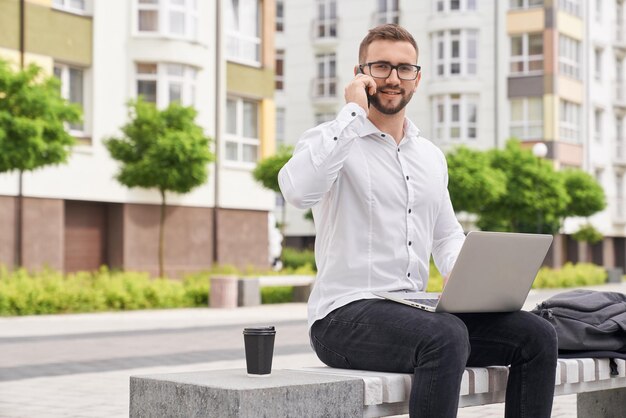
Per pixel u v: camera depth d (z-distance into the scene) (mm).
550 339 4340
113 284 21438
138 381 3818
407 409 4109
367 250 4398
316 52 50594
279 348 12664
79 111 18969
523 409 4348
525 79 46750
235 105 30766
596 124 52031
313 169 4141
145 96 27734
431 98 47844
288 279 24328
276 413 3592
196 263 28750
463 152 32750
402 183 4457
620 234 53656
